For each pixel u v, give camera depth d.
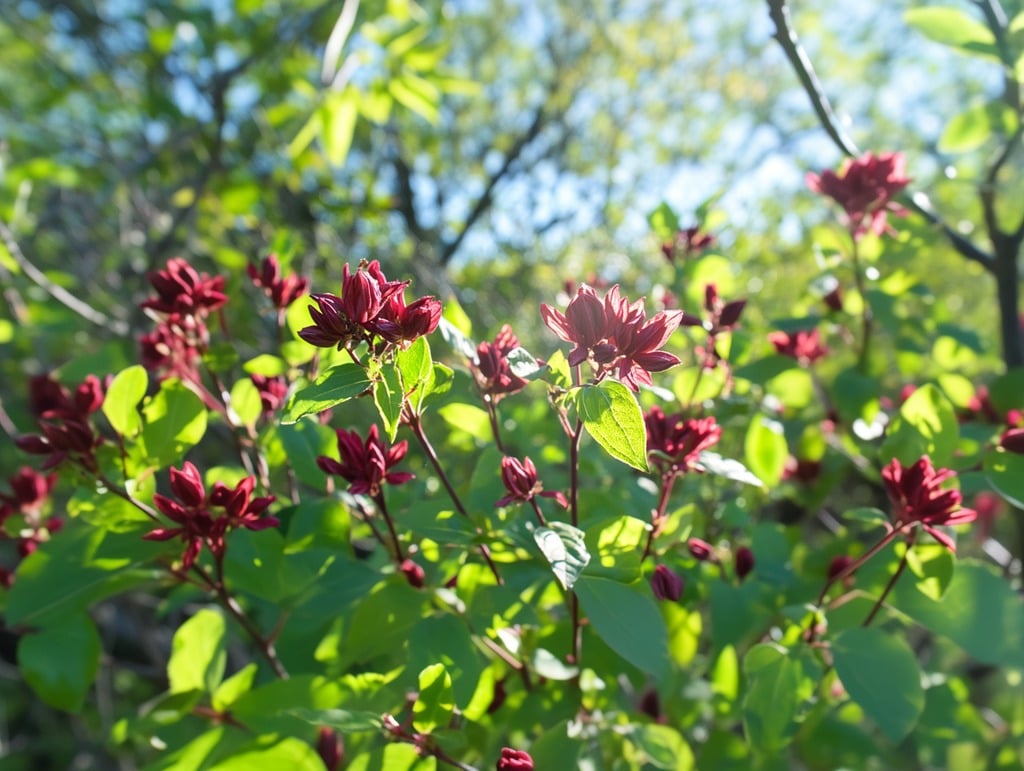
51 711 1.91
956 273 1.74
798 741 0.67
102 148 1.52
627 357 0.39
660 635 0.43
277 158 1.54
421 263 1.37
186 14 1.58
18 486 0.68
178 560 0.54
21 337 1.07
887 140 3.46
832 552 0.71
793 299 1.34
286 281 0.63
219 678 0.55
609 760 0.57
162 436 0.53
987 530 1.07
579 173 2.47
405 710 0.56
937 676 0.69
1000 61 0.65
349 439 0.47
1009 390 0.72
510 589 0.51
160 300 0.60
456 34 3.01
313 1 1.68
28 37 1.81
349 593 0.54
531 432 0.82
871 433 0.75
